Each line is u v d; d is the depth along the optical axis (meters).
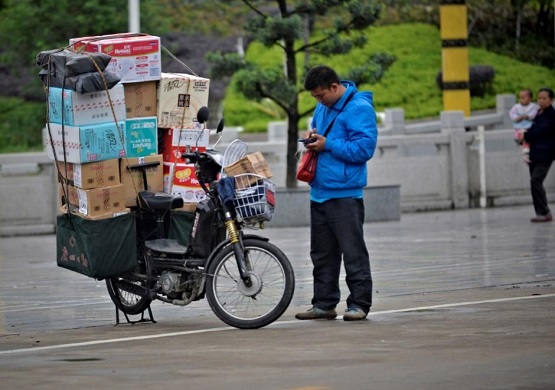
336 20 40.31
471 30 87.44
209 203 18.78
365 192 40.78
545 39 88.12
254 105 76.44
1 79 81.00
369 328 18.09
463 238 33.69
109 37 20.19
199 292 19.02
